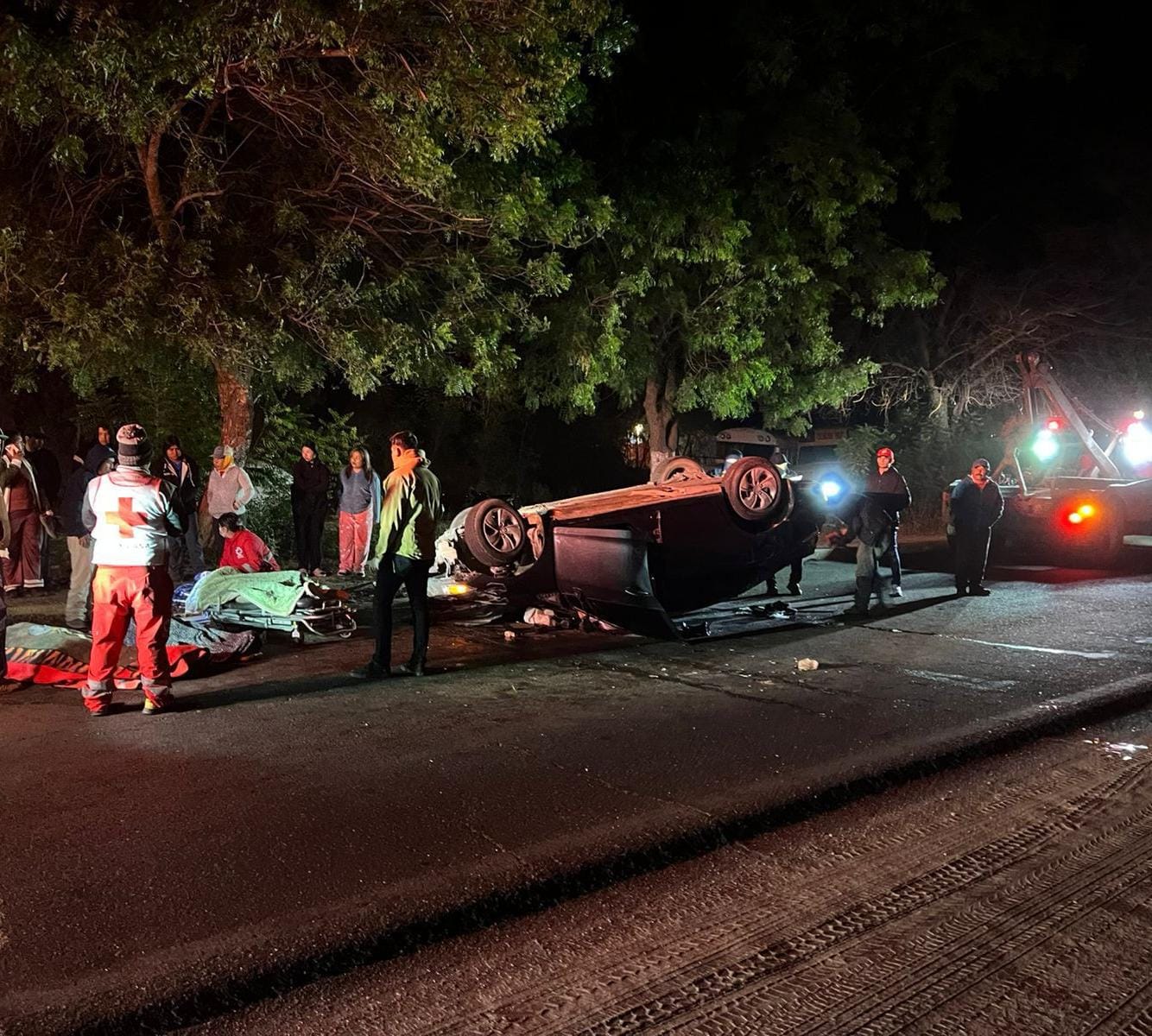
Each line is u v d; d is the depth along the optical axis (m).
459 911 3.92
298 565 14.74
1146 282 22.30
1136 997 3.43
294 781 5.29
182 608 9.80
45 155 11.26
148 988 3.31
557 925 3.93
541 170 13.25
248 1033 3.22
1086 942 3.80
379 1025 3.27
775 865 4.48
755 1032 3.23
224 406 13.07
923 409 23.52
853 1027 3.25
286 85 10.47
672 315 16.89
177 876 4.14
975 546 11.48
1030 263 22.69
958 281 22.92
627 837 4.54
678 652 8.55
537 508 10.41
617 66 15.45
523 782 5.28
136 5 9.72
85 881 4.10
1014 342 22.72
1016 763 5.86
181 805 4.93
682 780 5.32
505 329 13.38
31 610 10.56
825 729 6.26
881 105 18.59
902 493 11.60
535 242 14.29
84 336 10.48
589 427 27.61
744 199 16.44
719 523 9.80
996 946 3.77
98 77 9.34
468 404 24.25
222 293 11.02
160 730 6.22
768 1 15.93
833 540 11.52
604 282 15.25
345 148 11.27
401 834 4.59
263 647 8.66
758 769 5.48
